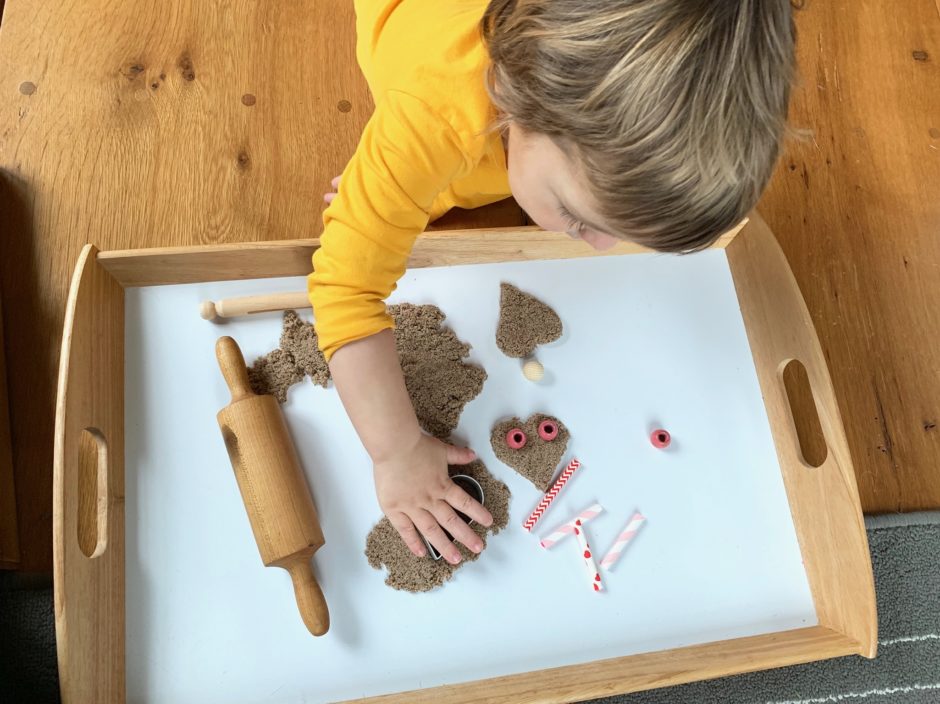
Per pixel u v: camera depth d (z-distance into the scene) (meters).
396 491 0.68
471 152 0.60
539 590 0.71
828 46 1.04
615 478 0.76
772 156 0.47
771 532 0.77
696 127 0.44
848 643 0.70
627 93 0.44
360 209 0.61
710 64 0.43
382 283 0.64
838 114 1.01
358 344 0.64
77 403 0.63
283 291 0.77
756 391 0.82
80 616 0.58
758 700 0.89
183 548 0.68
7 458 0.75
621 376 0.80
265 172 0.86
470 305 0.80
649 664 0.66
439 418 0.75
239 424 0.68
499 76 0.51
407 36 0.64
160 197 0.83
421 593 0.69
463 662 0.68
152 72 0.87
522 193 0.59
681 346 0.82
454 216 0.86
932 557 0.92
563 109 0.47
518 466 0.74
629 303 0.83
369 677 0.66
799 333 0.75
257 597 0.67
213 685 0.65
